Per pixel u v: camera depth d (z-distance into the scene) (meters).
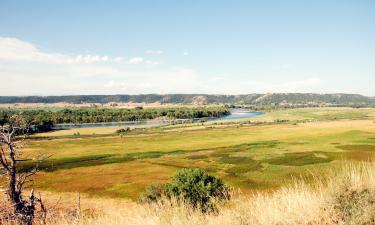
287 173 55.66
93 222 5.64
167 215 4.96
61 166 74.88
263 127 162.50
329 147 86.12
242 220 4.54
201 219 4.80
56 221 6.56
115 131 163.25
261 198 5.02
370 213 4.14
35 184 56.09
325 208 4.56
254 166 65.25
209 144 107.94
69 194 48.59
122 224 5.19
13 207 7.73
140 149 102.69
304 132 130.88
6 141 11.01
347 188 4.68
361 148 81.31
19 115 11.91
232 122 199.12
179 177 20.84
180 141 119.50
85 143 120.06
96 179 60.03
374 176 5.04
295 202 4.71
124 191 49.50
